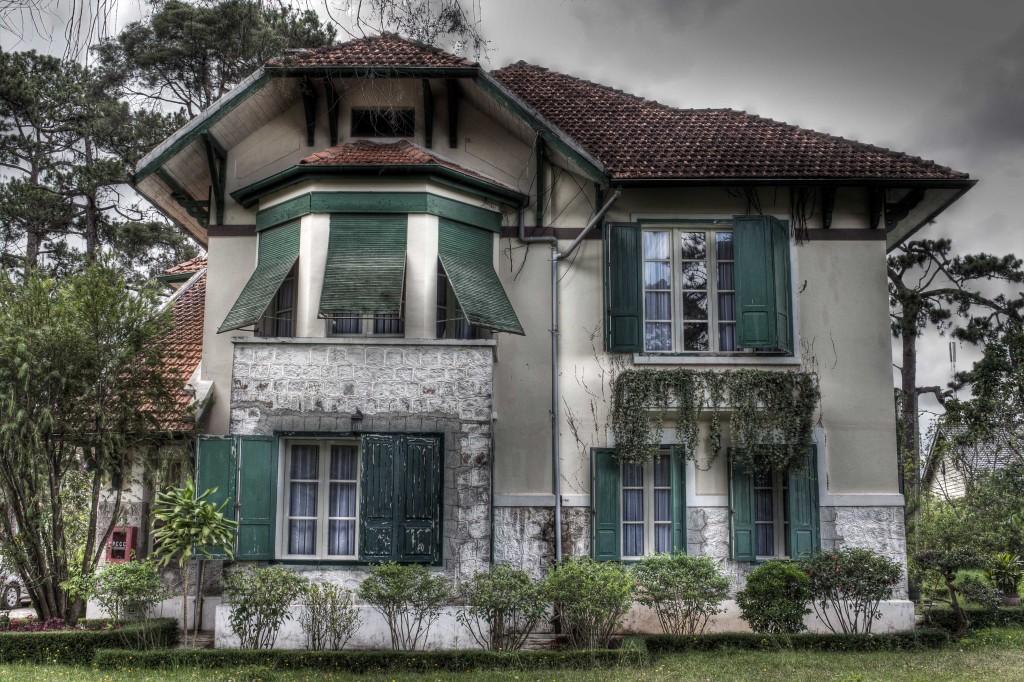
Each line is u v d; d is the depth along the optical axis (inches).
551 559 593.3
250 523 543.8
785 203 636.1
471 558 543.2
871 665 477.4
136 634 514.3
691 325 628.1
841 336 622.8
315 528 561.9
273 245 608.4
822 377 618.8
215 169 636.1
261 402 559.2
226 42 984.3
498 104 616.4
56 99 1024.2
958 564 572.1
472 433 554.9
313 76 616.4
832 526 601.0
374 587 507.8
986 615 592.7
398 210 586.2
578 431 610.2
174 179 633.6
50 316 544.1
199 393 611.2
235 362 564.1
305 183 593.3
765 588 535.2
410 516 544.1
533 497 600.1
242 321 573.9
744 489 598.2
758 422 599.8
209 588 590.6
